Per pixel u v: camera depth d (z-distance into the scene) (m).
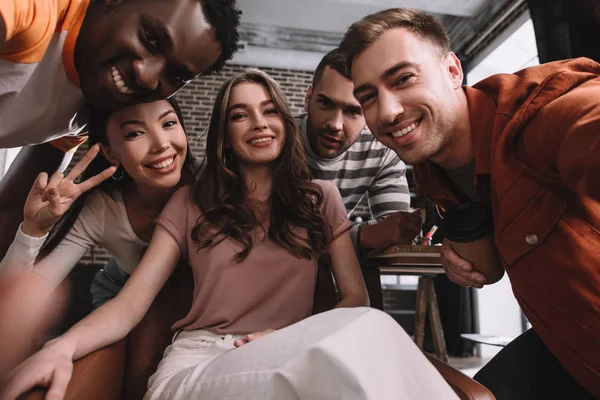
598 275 0.83
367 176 1.91
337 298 1.27
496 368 1.17
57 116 1.23
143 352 1.13
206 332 1.08
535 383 1.12
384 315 0.73
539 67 0.97
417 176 1.15
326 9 5.66
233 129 1.24
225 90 1.25
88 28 1.07
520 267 0.92
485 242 1.04
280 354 0.70
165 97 1.15
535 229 0.87
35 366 0.79
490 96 0.99
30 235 1.04
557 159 0.78
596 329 0.85
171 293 1.21
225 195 1.21
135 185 1.37
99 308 1.02
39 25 0.98
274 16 5.83
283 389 0.68
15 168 1.47
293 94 6.59
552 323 0.91
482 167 0.96
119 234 1.36
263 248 1.17
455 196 1.13
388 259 1.37
